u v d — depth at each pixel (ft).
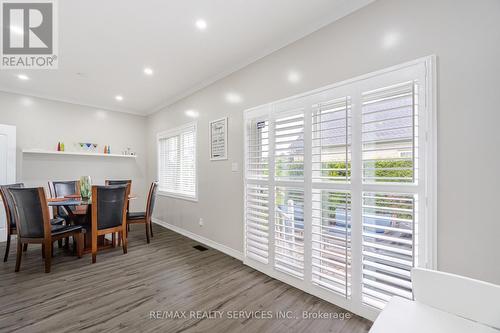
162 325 5.78
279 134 8.18
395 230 5.45
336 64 6.72
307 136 7.29
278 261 8.09
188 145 13.82
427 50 5.15
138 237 13.35
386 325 3.55
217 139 11.19
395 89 5.54
